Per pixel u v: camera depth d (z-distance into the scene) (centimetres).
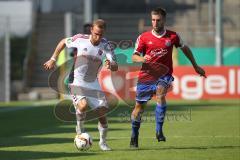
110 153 3177
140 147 3422
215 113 5744
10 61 9369
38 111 6506
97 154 3145
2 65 8562
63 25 9906
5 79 8556
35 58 9512
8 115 6088
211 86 7600
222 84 7588
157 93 3378
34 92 8856
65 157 3062
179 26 9750
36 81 9300
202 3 10162
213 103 7044
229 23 9738
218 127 4522
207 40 9369
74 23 8794
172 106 6538
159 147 3416
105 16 9969
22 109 6831
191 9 10231
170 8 10288
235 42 9544
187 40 9381
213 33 9400
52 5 10275
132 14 10256
